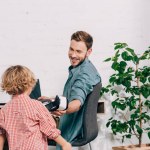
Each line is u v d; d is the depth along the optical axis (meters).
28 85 1.98
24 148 1.83
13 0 3.01
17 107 1.91
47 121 1.92
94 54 3.17
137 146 3.14
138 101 3.26
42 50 3.07
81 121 2.29
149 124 3.31
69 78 2.39
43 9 3.06
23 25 3.03
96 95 2.30
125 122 3.07
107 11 3.20
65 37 3.11
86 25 3.15
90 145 3.10
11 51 3.01
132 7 3.27
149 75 3.03
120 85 3.23
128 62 3.25
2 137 1.93
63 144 1.97
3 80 1.97
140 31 3.29
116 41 3.23
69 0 3.11
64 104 2.08
